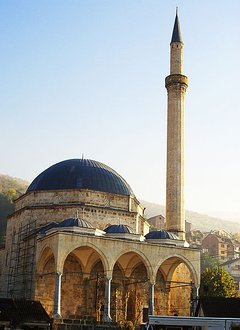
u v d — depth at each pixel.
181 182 66.75
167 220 65.81
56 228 52.91
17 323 43.91
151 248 55.16
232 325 36.78
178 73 70.94
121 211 62.12
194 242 173.88
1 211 121.81
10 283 62.88
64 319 49.31
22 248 61.09
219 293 73.75
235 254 163.50
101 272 58.53
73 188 61.69
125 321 54.62
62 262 49.94
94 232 53.19
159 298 60.69
